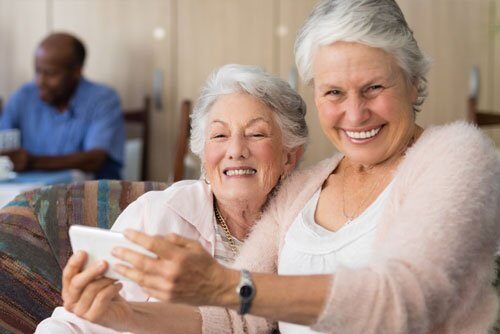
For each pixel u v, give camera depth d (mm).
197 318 1430
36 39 4836
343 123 1306
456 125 1268
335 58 1261
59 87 3988
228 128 1514
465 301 1186
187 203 1580
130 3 4746
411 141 1344
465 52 4492
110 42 4789
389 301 1084
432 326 1174
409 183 1236
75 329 1460
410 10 4520
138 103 4805
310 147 4543
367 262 1148
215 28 4684
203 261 1078
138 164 4570
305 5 4574
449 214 1135
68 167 3719
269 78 1528
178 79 4754
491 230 1181
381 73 1251
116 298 1346
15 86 4887
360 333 1100
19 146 4059
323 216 1406
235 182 1513
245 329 1445
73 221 1726
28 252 1672
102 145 3961
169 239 1079
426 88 1362
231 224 1610
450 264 1117
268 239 1497
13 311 1632
